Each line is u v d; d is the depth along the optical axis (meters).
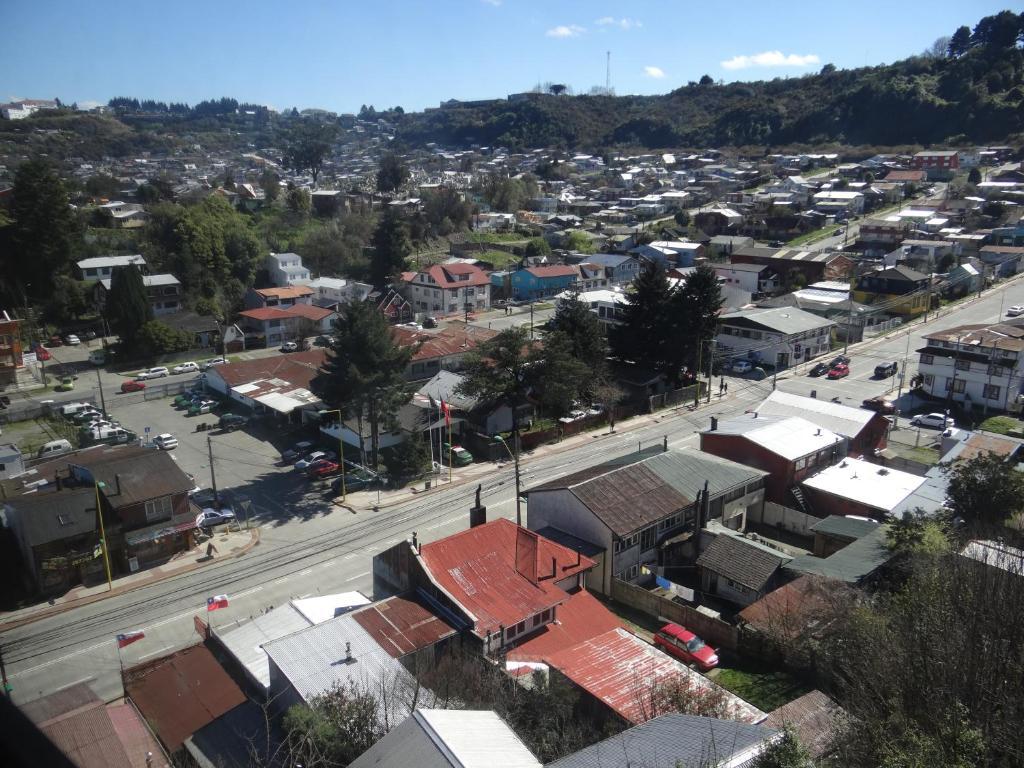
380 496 40.38
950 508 28.77
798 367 61.81
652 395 54.09
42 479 38.94
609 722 19.64
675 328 53.47
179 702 21.70
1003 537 23.67
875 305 74.56
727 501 33.41
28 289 75.25
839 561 26.97
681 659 24.23
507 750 14.62
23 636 28.34
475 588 24.81
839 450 38.56
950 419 47.44
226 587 31.55
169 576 32.59
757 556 28.61
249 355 70.94
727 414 51.84
